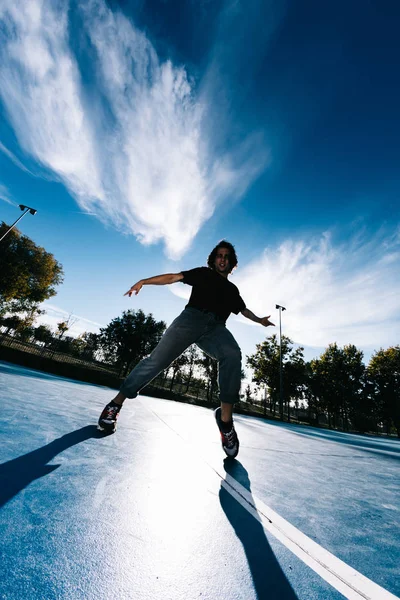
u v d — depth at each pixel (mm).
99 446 1182
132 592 445
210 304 1657
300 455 2051
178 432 1947
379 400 28641
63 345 37625
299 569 577
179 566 527
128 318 27219
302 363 26484
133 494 796
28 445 1021
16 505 617
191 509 781
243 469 1312
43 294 27703
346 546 712
